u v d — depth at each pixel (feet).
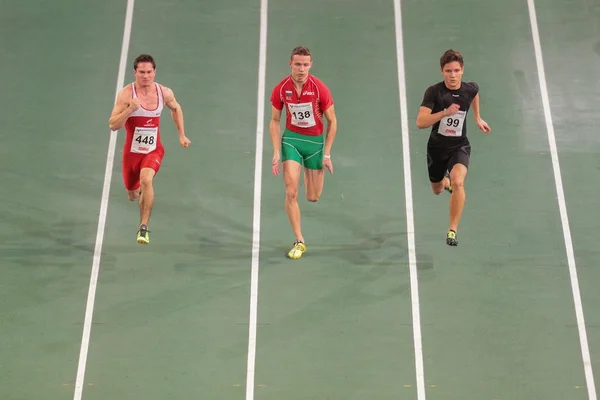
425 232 153.58
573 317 143.33
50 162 161.17
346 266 149.18
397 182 159.84
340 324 142.20
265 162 161.99
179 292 145.79
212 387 135.23
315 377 136.46
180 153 162.71
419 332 141.49
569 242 152.15
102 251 150.41
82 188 157.99
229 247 151.43
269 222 154.71
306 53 136.26
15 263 148.25
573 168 161.58
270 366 137.59
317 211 156.25
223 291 145.89
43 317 142.20
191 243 151.84
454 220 142.20
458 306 144.56
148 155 142.82
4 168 160.04
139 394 134.21
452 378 136.56
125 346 139.44
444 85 138.82
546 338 140.97
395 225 154.61
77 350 138.72
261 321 142.51
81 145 163.32
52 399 133.18
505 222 154.81
